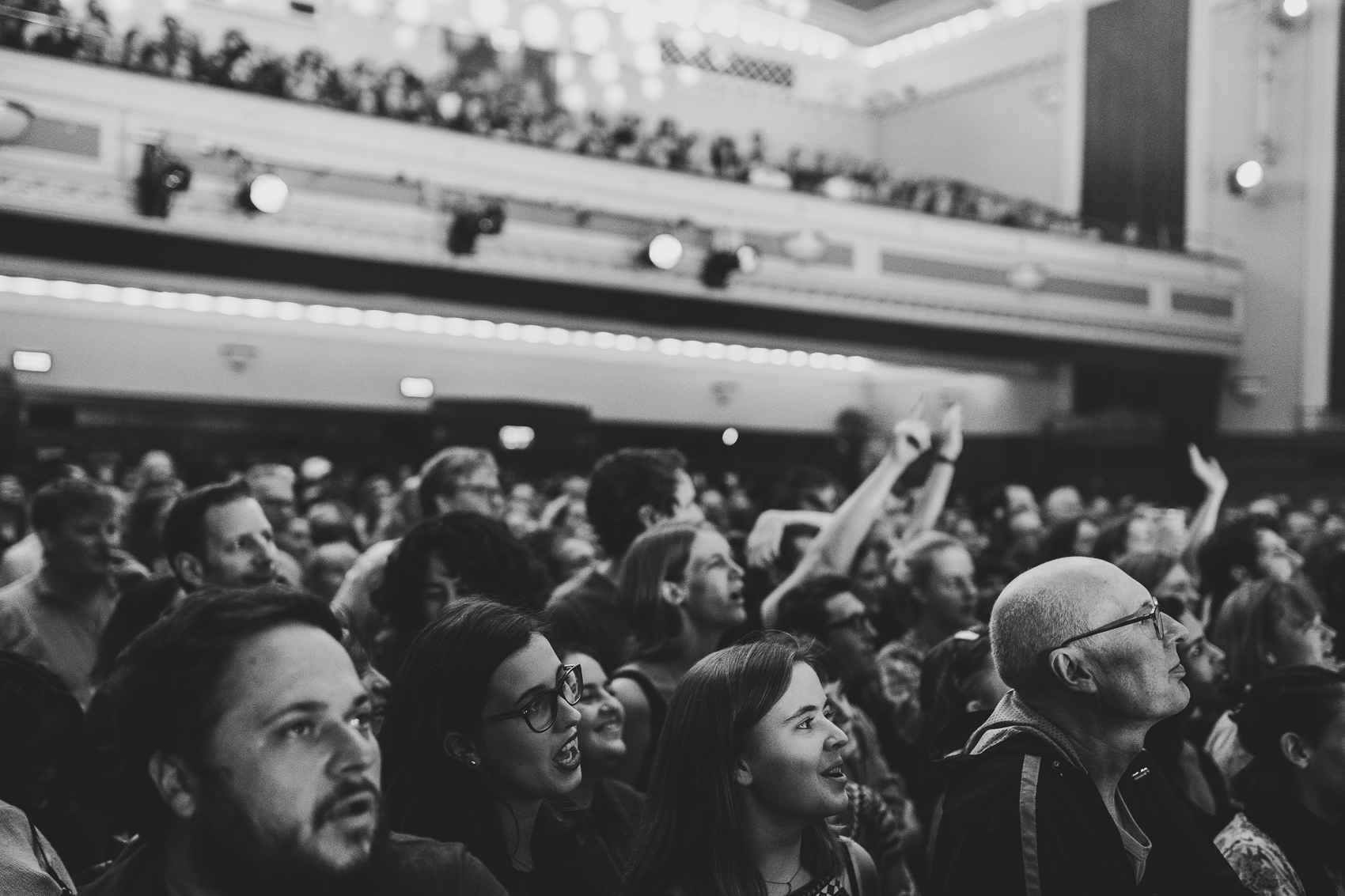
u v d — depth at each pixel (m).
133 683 1.02
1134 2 14.91
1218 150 14.30
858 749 2.29
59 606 3.07
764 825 1.50
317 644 1.03
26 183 7.33
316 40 12.86
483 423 12.57
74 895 1.33
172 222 7.79
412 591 2.32
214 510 2.55
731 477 10.33
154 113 7.79
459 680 1.54
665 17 9.73
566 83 11.75
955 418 3.54
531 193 9.30
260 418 11.56
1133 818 1.66
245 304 11.52
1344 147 13.33
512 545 2.41
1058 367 14.73
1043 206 15.63
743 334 11.77
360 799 0.99
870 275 11.17
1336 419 13.33
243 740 0.97
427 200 8.80
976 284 11.91
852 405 16.02
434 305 10.00
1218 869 1.66
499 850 1.53
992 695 2.19
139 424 10.89
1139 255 13.26
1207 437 14.12
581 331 11.16
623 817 1.81
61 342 10.61
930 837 1.99
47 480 6.94
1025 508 6.22
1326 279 13.48
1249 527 3.80
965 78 16.91
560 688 1.57
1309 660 2.71
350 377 12.12
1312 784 1.94
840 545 2.80
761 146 12.25
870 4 17.27
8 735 1.52
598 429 13.72
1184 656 2.57
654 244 9.52
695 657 2.44
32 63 7.37
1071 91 15.57
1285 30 13.80
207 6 12.08
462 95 10.17
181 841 1.02
